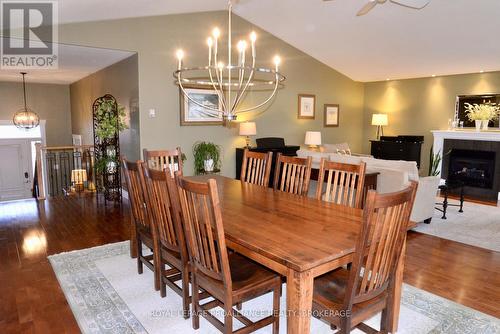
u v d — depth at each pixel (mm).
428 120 7812
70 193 6965
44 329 2373
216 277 2027
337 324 1818
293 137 7582
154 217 2701
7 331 2348
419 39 5926
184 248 2371
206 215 1922
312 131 7820
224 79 6254
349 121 8688
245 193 3029
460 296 2826
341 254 1765
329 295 1964
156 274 2855
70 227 4523
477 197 6586
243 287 2029
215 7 5742
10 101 8609
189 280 2617
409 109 8109
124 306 2660
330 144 7945
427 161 7883
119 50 5184
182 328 2391
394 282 2064
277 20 6246
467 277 3164
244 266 2293
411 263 3465
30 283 3014
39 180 6234
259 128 6973
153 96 5539
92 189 7000
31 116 8633
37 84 8914
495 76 6746
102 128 5691
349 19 5691
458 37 5609
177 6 5164
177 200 2270
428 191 4570
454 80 7324
